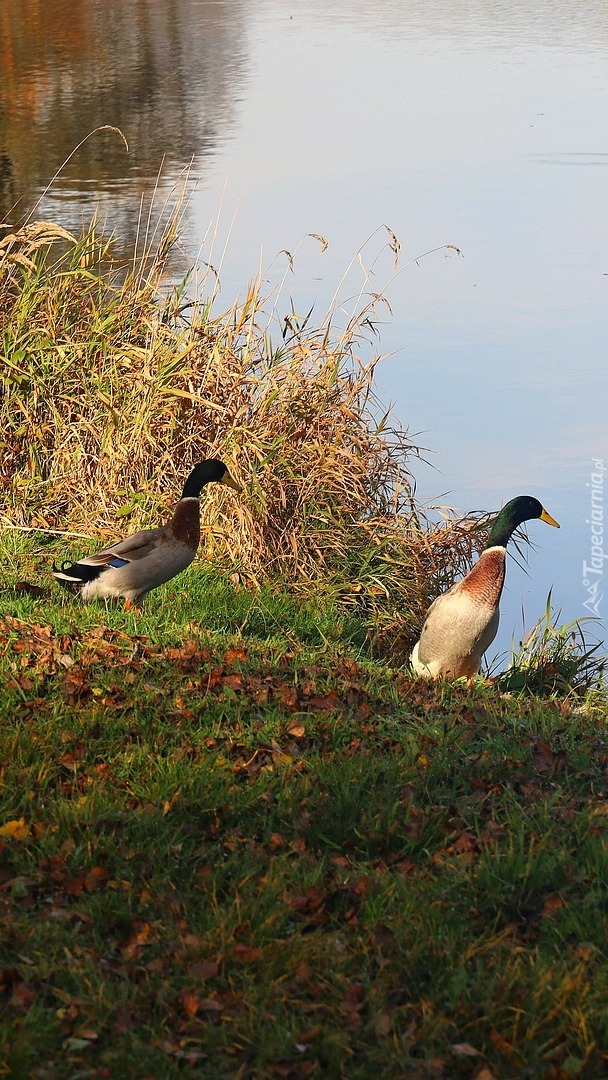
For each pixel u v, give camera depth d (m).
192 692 10.35
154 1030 6.20
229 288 24.59
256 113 46.06
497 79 56.22
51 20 74.38
